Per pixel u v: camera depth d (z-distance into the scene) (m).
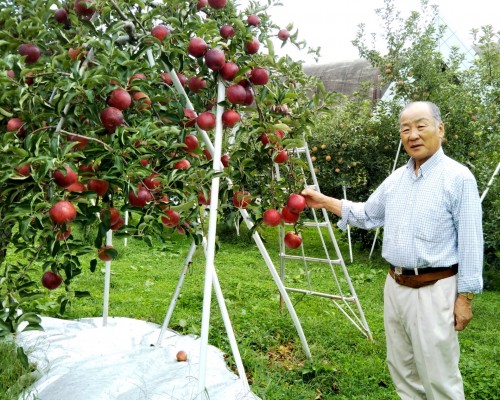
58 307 5.04
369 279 7.44
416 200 2.76
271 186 3.00
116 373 3.02
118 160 2.03
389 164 8.95
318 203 3.33
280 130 2.92
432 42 8.61
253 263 8.21
